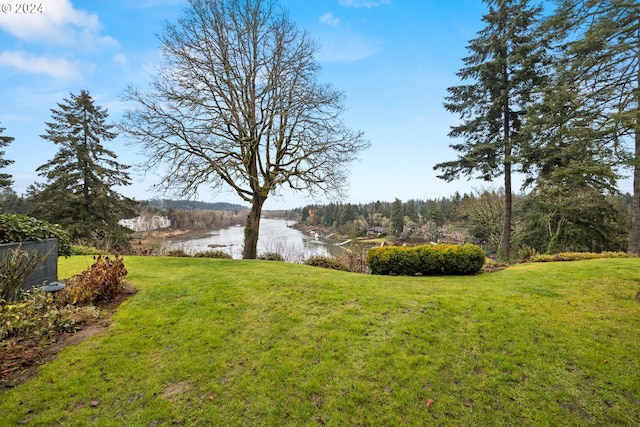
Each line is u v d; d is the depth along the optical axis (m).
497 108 13.33
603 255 8.75
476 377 2.81
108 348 3.25
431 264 7.37
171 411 2.40
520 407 2.45
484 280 6.29
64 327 3.56
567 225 15.46
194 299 4.70
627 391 2.57
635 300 4.51
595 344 3.28
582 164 10.41
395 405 2.48
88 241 15.16
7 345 2.97
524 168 13.09
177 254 12.81
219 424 2.29
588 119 9.91
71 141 16.27
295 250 15.10
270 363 3.03
